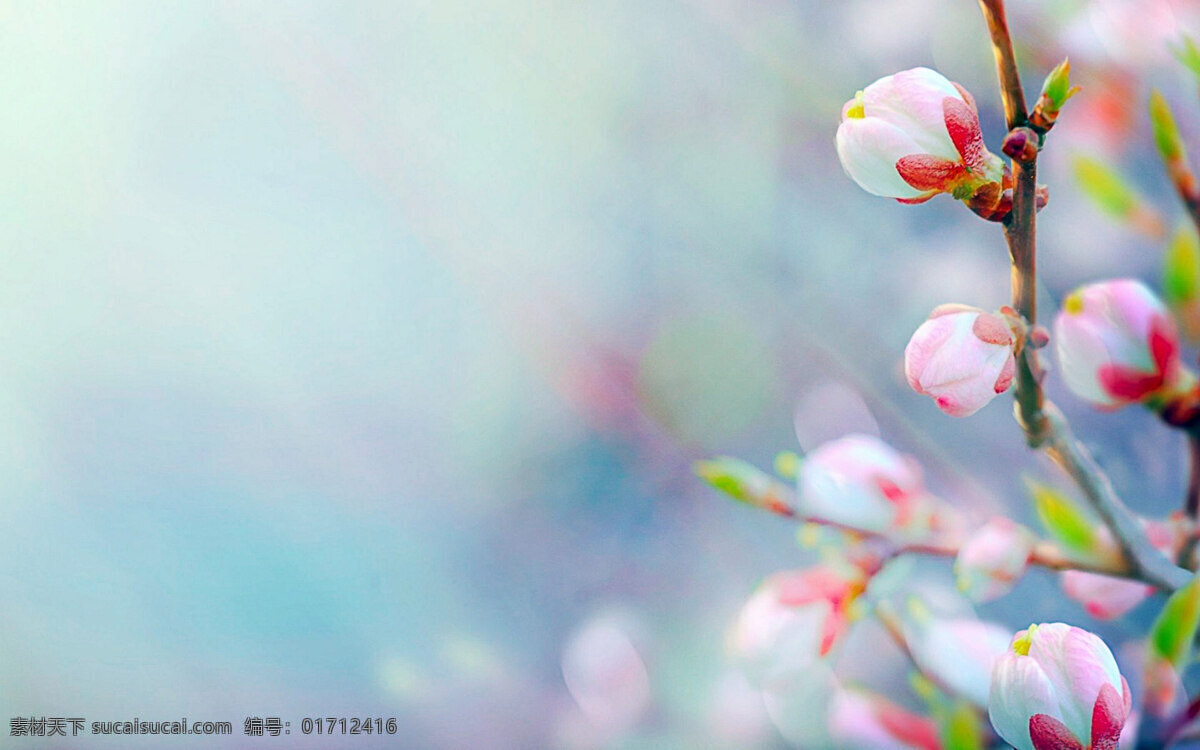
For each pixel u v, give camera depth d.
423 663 0.54
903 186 0.27
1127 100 0.31
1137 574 0.28
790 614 0.29
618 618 0.50
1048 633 0.27
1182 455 0.39
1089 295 0.28
